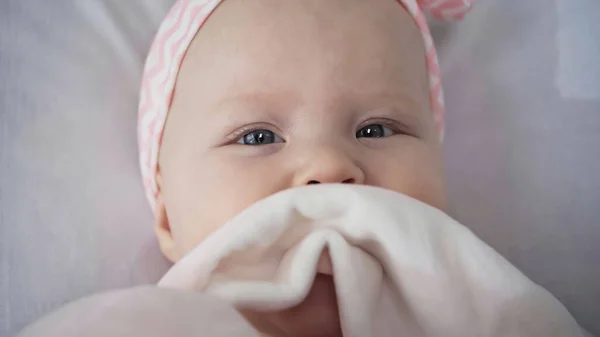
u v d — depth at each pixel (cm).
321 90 78
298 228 65
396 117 84
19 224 93
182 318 43
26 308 89
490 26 116
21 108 100
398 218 63
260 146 78
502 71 115
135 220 100
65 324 42
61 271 92
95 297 46
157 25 110
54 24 105
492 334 61
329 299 65
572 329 62
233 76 80
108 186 100
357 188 64
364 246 66
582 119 109
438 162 88
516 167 109
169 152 87
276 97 78
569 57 112
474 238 64
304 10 80
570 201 105
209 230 77
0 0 103
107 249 96
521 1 116
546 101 112
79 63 105
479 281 62
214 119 80
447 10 106
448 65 116
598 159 107
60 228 95
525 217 106
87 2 107
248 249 62
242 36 80
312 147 75
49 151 99
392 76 83
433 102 101
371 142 81
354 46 80
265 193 75
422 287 61
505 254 105
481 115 114
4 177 95
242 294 57
